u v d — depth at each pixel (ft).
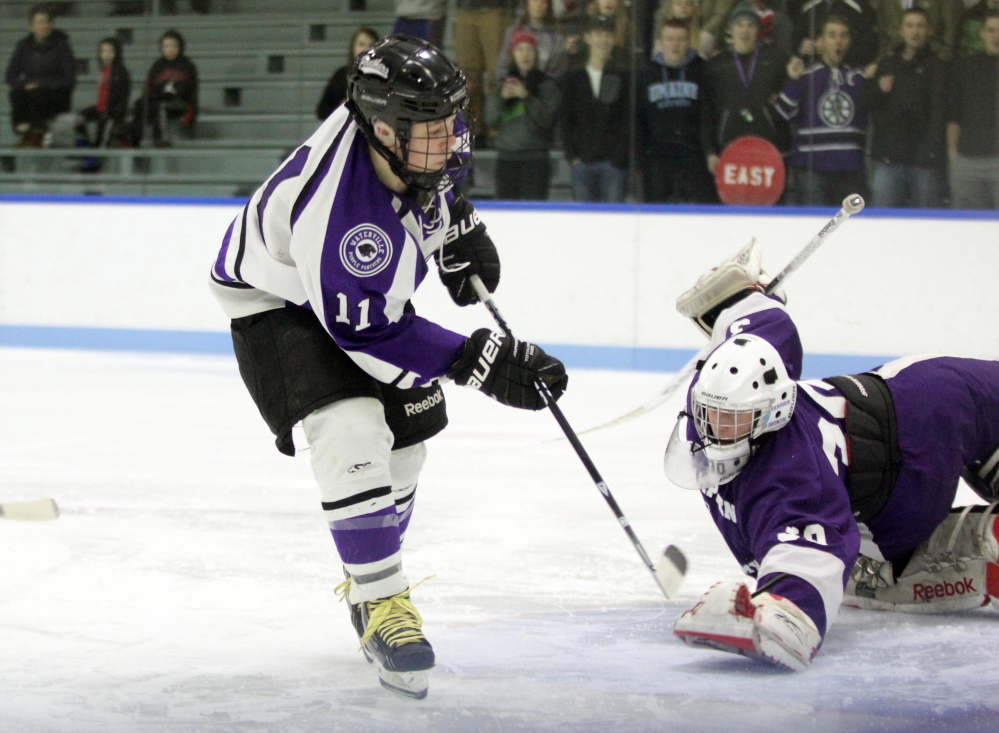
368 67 17.75
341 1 82.84
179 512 33.04
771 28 70.23
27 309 79.77
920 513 21.52
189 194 85.10
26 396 57.47
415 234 18.98
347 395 18.61
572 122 74.13
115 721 17.35
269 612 23.54
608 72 72.95
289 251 18.60
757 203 72.02
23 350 77.97
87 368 68.54
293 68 83.66
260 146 84.43
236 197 76.13
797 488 19.88
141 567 27.02
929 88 68.74
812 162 70.95
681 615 20.97
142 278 77.51
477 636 21.89
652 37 72.08
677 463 22.15
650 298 70.64
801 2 69.72
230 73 84.33
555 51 73.72
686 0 71.00
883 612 23.24
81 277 78.59
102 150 85.40
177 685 19.06
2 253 79.71
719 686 18.80
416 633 18.37
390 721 17.31
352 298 17.74
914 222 66.74
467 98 18.24
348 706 18.02
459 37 75.41
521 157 75.20
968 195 69.36
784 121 71.10
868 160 70.13
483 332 18.57
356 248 17.71
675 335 70.38
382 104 17.44
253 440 45.57
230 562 27.55
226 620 22.98
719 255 69.67
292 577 26.25
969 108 68.49
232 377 65.21
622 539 29.86
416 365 18.39
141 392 59.11
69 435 46.52
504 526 31.37
